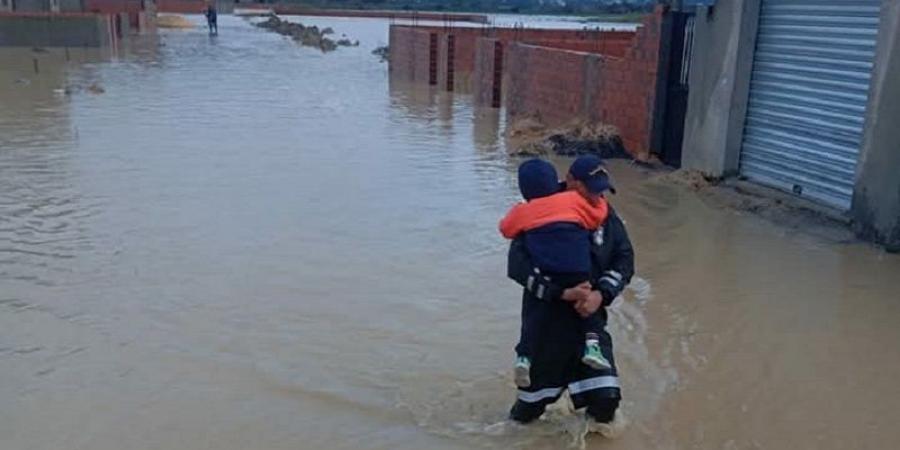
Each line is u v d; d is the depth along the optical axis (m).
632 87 13.26
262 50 37.62
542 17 69.88
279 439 4.79
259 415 5.05
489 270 7.75
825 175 9.71
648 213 9.88
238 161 12.48
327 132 15.48
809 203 9.89
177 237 8.59
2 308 6.64
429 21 64.19
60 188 10.56
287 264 7.83
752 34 10.70
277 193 10.53
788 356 5.96
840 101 9.37
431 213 9.71
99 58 31.11
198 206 9.82
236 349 5.98
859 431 4.94
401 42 27.22
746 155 11.09
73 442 4.73
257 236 8.68
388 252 8.23
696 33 11.54
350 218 9.44
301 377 5.56
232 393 5.33
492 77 19.81
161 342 6.07
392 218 9.47
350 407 5.16
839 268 7.84
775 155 10.55
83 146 13.48
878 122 8.42
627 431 4.88
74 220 9.15
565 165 12.70
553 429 4.86
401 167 12.34
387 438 4.80
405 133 15.66
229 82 24.03
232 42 42.81
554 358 4.64
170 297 6.95
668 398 5.30
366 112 18.59
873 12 8.81
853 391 5.45
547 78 16.36
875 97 8.45
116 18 40.19
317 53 36.56
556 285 4.49
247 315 6.61
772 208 9.88
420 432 4.87
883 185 8.40
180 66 28.69
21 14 34.38
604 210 4.71
